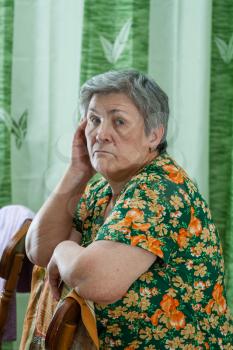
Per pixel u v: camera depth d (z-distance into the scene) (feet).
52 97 7.74
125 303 4.36
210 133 7.63
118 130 4.48
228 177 7.64
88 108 4.68
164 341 4.46
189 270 4.52
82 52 7.39
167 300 4.44
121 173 4.68
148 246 4.11
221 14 7.39
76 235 5.33
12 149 7.77
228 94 7.53
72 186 5.23
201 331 4.67
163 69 7.57
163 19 7.47
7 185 7.66
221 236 7.72
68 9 7.57
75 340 4.23
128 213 4.19
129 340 4.45
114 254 4.07
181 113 7.63
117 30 7.39
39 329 5.02
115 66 7.47
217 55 7.48
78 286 4.12
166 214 4.25
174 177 4.53
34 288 5.36
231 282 7.54
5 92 7.50
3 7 7.32
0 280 5.99
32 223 5.31
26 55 7.61
